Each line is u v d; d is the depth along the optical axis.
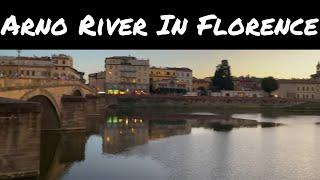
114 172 44.38
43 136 73.50
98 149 59.91
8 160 39.22
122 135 77.62
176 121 113.56
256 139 74.88
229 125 104.44
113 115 134.00
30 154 40.12
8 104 39.03
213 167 47.09
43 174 42.72
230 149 61.09
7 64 191.25
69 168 46.28
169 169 45.94
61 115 79.56
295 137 79.81
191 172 44.44
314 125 110.75
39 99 70.88
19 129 39.50
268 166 48.53
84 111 82.12
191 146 63.53
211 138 74.81
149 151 58.16
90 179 41.03
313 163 51.25
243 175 43.34
